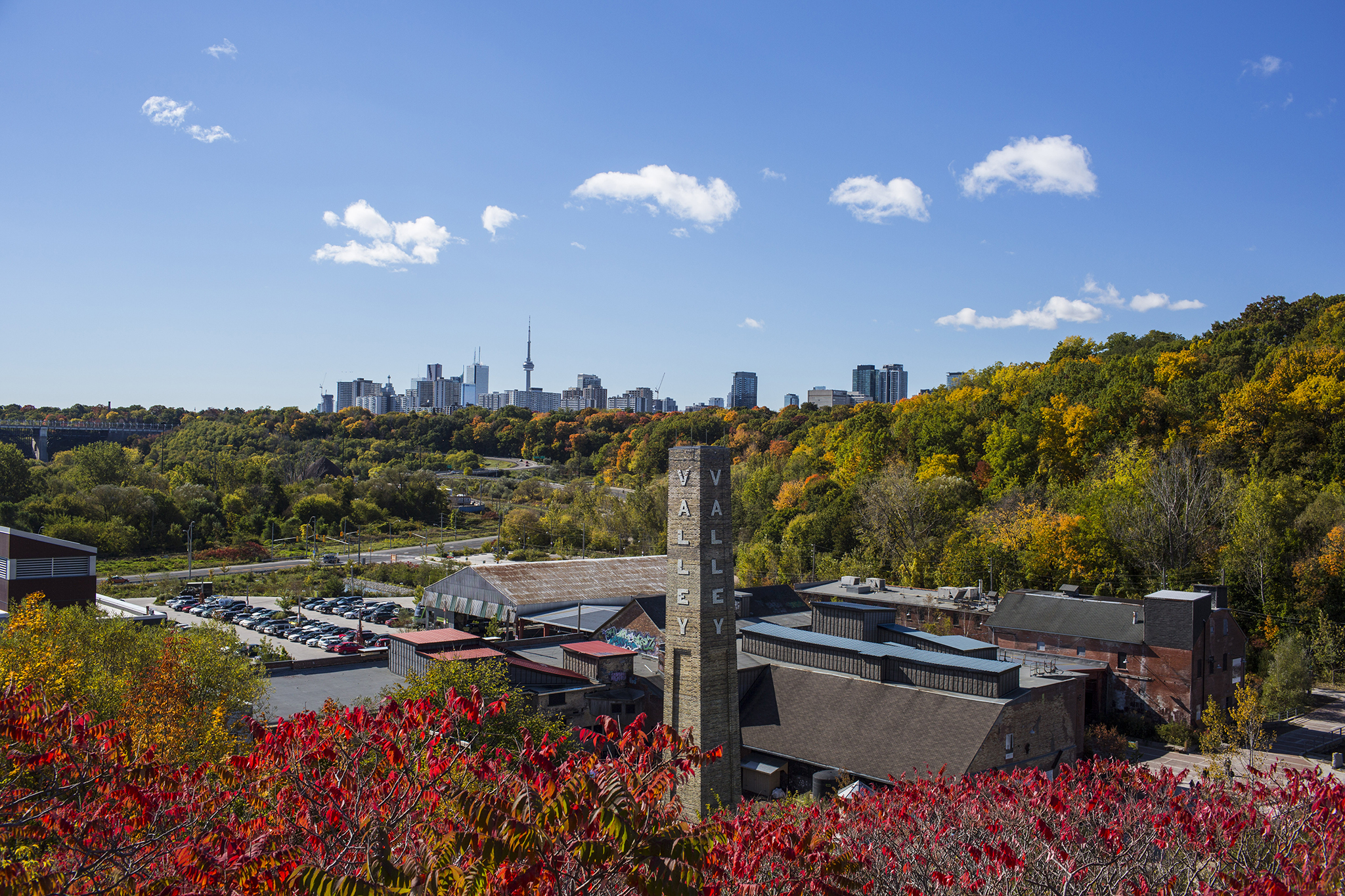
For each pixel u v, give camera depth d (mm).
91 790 12852
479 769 13195
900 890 16078
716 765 41844
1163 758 54750
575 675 51188
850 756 43625
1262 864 15984
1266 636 73438
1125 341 154250
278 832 12055
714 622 42469
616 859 9484
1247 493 80312
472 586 78938
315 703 54281
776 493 145625
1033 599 71062
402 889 9547
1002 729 42969
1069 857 15617
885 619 56688
